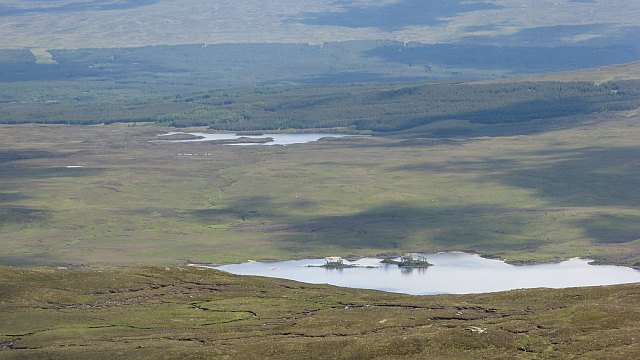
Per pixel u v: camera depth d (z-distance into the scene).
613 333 193.00
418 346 193.50
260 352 197.88
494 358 187.38
